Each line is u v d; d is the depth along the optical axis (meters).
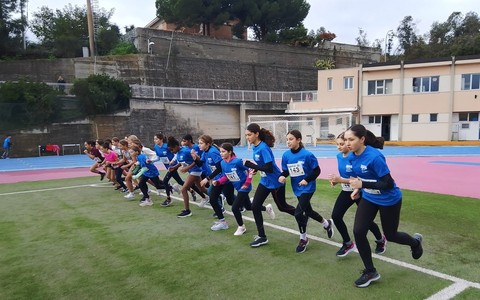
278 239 5.29
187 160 7.03
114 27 39.91
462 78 25.97
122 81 26.95
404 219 6.12
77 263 4.53
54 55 31.75
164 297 3.54
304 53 42.03
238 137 32.97
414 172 12.41
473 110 25.81
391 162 15.85
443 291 3.49
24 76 27.03
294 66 41.03
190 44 35.44
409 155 19.11
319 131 30.48
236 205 5.47
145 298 3.53
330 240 5.19
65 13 38.50
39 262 4.60
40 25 38.19
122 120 26.77
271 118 32.75
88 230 6.02
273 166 4.89
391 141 27.53
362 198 3.81
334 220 4.42
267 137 5.04
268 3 40.47
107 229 6.05
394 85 27.70
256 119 32.59
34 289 3.82
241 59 38.22
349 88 29.47
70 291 3.74
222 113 31.94
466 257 4.38
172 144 7.24
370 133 3.76
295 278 3.88
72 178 13.17
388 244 4.93
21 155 23.36
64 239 5.55
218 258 4.55
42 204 8.37
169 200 7.95
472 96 25.77
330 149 24.72
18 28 30.81
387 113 28.08
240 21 42.06
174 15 37.88
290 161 4.68
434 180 10.61
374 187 3.44
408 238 3.84
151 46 33.38
